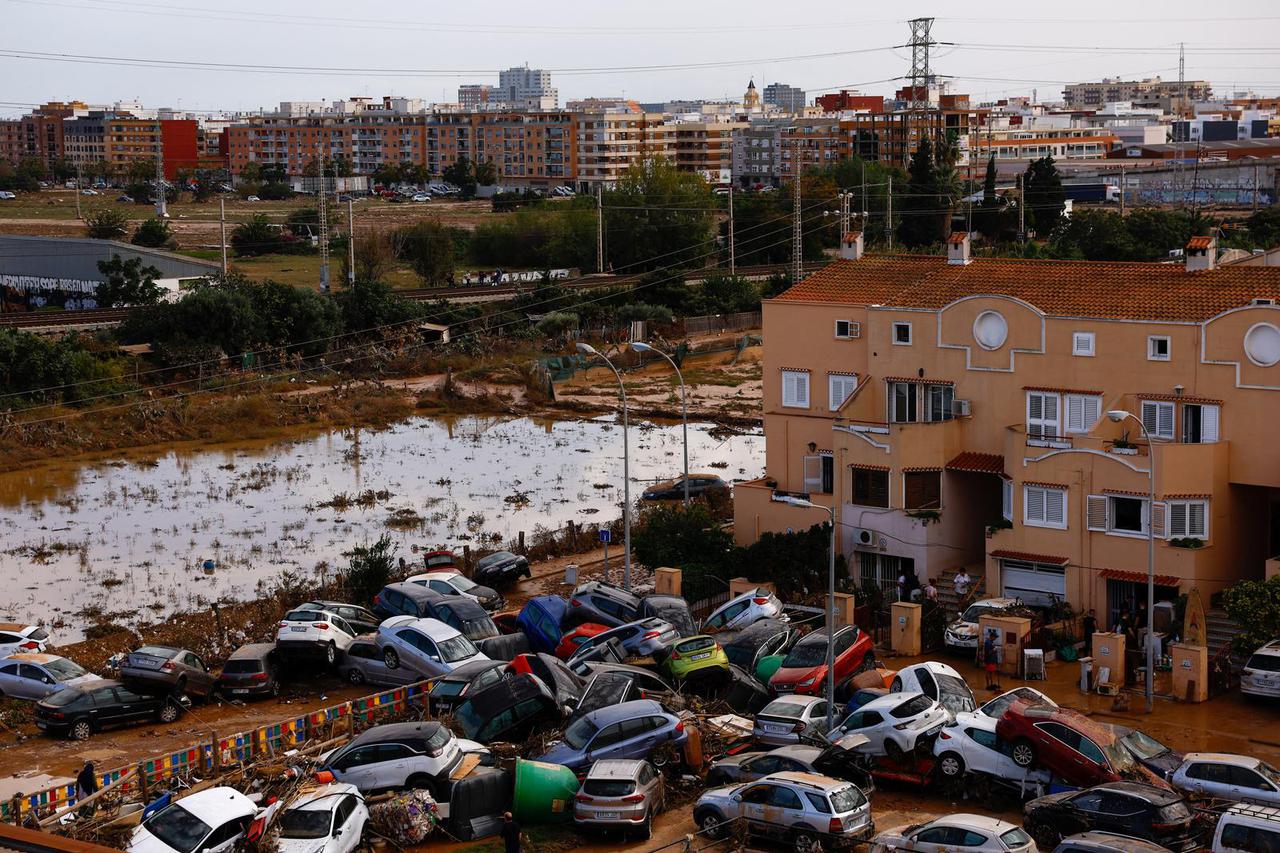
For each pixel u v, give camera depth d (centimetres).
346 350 13812
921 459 6094
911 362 6406
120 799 4084
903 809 4000
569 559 7181
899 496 6112
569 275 19762
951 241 6656
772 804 3659
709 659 4941
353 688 5381
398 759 4041
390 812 3841
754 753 4162
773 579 6156
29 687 5122
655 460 9675
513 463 9725
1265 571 5578
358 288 14775
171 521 8225
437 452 10200
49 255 16688
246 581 6919
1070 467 5584
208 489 9088
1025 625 5225
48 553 7500
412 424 11431
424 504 8506
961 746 4062
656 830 3888
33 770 4541
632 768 3916
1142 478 5428
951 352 6266
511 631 5838
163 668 5025
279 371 13012
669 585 6156
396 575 6631
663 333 14912
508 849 3647
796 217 13725
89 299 16225
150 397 11700
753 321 15612
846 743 4097
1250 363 5450
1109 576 5509
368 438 10838
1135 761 3900
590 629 5522
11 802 3934
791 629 5428
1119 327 5769
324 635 5425
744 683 4944
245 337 13375
